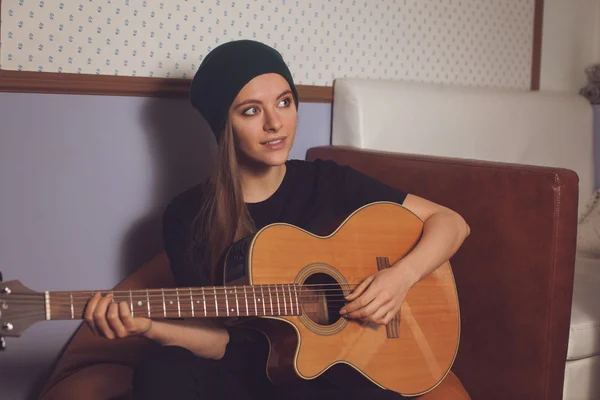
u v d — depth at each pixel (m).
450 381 1.72
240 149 1.65
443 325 1.66
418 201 1.78
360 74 2.58
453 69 2.81
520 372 1.80
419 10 2.68
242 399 1.47
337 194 1.76
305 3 2.41
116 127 2.11
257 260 1.46
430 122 2.52
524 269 1.77
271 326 1.46
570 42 3.15
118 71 2.09
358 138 2.39
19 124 1.97
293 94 1.73
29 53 1.96
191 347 1.45
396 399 1.50
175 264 1.59
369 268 1.60
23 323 1.15
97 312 1.19
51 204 2.04
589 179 3.01
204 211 1.64
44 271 2.06
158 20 2.14
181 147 2.22
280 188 1.72
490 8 2.88
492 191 1.83
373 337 1.55
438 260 1.63
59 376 1.80
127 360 1.87
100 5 2.04
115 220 2.14
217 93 1.63
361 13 2.54
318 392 1.48
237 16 2.28
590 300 2.08
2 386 2.04
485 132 2.67
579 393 1.97
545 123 2.84
